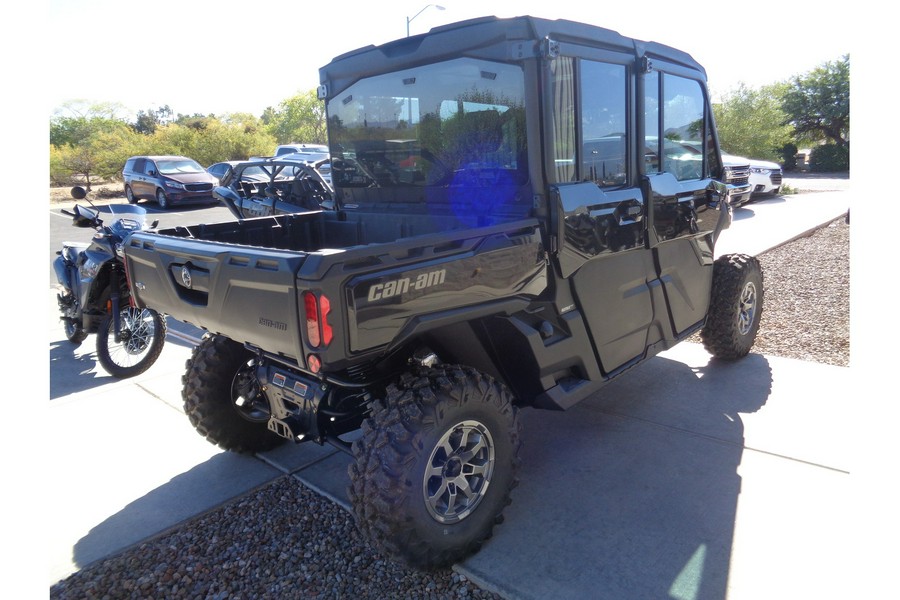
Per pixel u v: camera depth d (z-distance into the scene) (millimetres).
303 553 2846
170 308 3107
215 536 2984
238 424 3684
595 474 3436
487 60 3051
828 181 25609
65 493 3383
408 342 2893
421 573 2689
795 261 9102
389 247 2361
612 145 3402
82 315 5102
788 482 3264
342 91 3912
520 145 3059
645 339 3918
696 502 3127
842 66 37031
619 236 3434
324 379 2652
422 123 3506
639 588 2531
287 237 4078
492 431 2773
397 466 2438
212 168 22359
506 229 2799
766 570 2602
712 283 4730
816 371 4789
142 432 4129
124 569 2752
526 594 2516
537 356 3006
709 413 4133
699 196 4195
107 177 32406
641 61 3461
